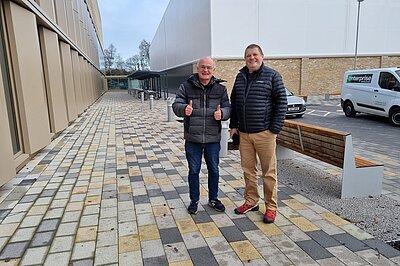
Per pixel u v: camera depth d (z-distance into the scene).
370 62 23.48
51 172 5.52
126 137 9.06
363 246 2.93
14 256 2.86
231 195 4.27
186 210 3.79
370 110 11.88
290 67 22.17
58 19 10.17
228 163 5.86
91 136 9.37
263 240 3.06
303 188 4.47
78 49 15.39
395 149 7.11
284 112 3.24
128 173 5.38
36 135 6.60
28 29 6.48
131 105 22.77
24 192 4.52
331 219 3.48
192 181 3.64
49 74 8.62
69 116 11.50
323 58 22.56
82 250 2.93
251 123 3.32
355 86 12.59
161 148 7.41
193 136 3.50
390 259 2.71
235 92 3.46
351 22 22.58
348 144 3.91
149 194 4.35
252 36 21.17
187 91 3.49
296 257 2.77
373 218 3.50
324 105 19.06
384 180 4.82
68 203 4.09
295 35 21.88
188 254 2.84
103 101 29.09
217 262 2.71
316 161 5.89
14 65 5.93
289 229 3.27
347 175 4.00
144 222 3.49
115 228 3.36
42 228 3.39
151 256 2.81
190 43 25.81
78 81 14.99
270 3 21.11
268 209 3.48
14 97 5.96
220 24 20.53
